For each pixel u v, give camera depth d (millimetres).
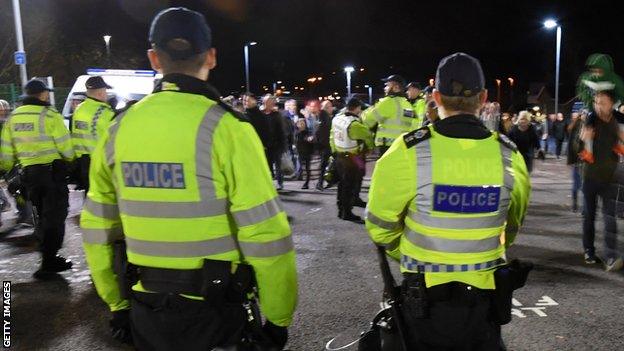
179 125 1882
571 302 4672
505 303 2129
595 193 5617
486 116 9477
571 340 3951
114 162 1965
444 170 2131
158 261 1920
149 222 1912
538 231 7285
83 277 5484
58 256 5719
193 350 1911
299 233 7344
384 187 2189
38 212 5641
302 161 11906
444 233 2139
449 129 2201
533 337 4008
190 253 1896
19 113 5379
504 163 2195
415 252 2189
